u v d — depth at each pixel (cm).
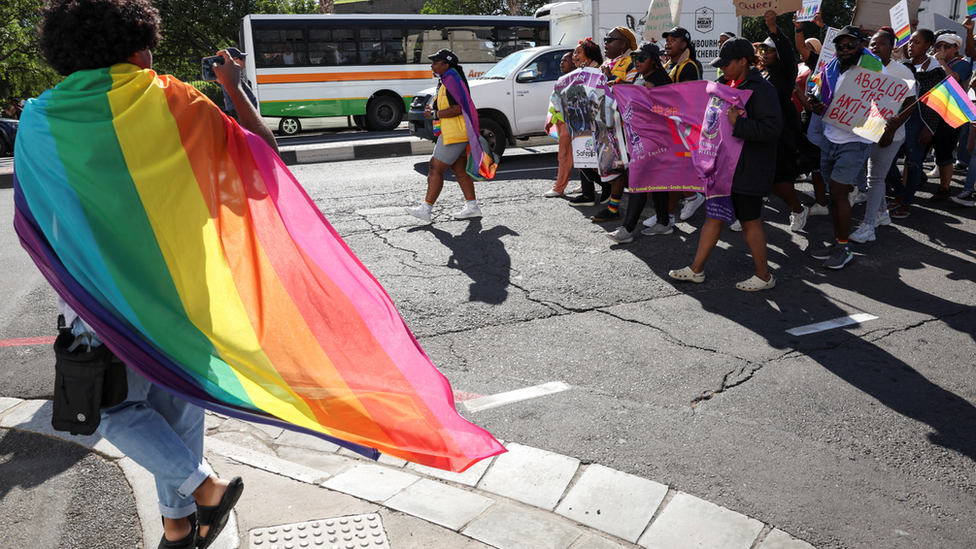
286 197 202
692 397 347
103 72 172
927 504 265
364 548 234
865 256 577
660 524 250
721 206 487
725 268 548
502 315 458
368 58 1798
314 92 1778
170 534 199
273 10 3109
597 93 655
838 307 467
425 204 688
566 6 1339
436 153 675
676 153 564
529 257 580
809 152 593
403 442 200
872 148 596
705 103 541
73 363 174
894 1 769
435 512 254
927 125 653
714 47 1377
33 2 2945
